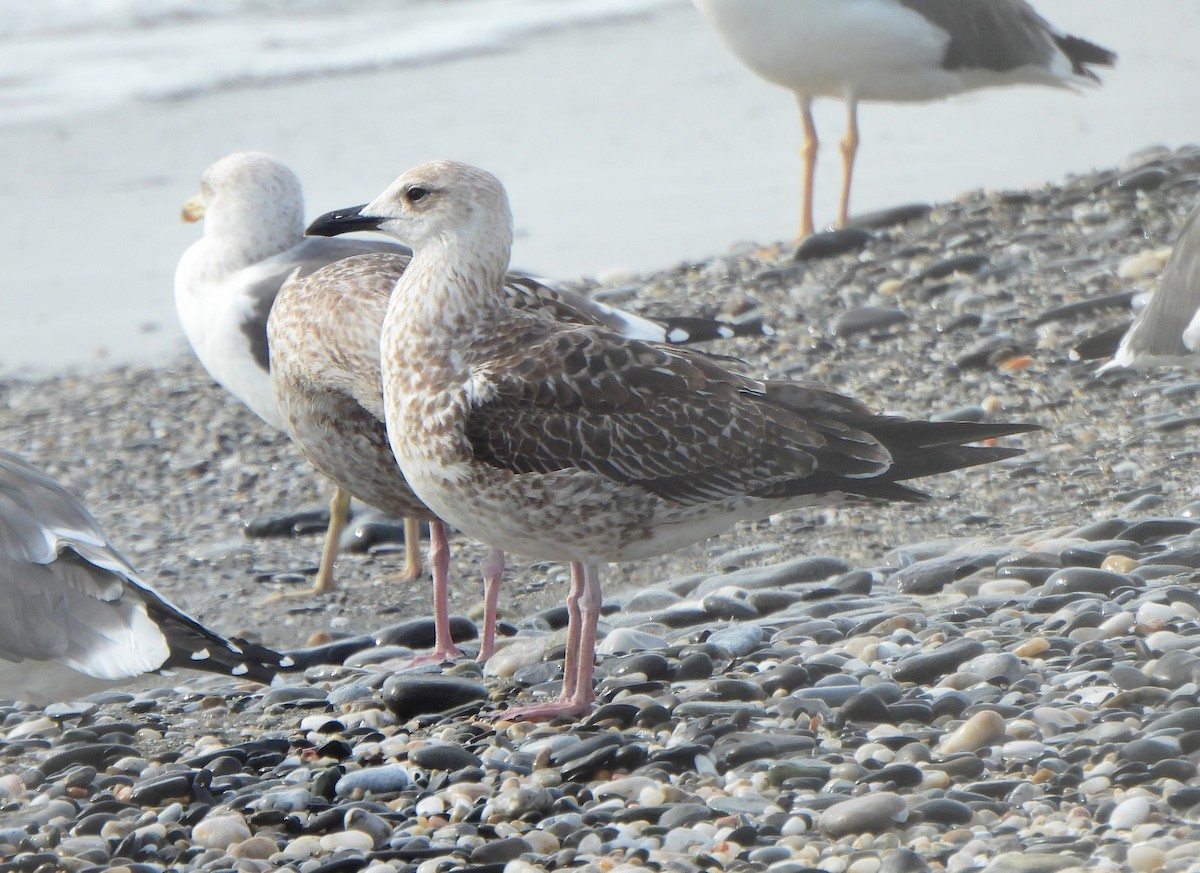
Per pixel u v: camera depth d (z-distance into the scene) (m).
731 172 23.52
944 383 15.37
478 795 8.67
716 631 10.69
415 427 9.88
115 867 8.08
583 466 9.59
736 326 16.67
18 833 8.56
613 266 19.56
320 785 8.98
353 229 10.05
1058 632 9.91
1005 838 7.39
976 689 9.13
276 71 30.66
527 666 10.79
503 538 10.02
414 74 30.56
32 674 8.52
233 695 10.80
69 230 22.91
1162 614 9.78
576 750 8.95
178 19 33.94
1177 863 6.95
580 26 34.31
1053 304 16.61
